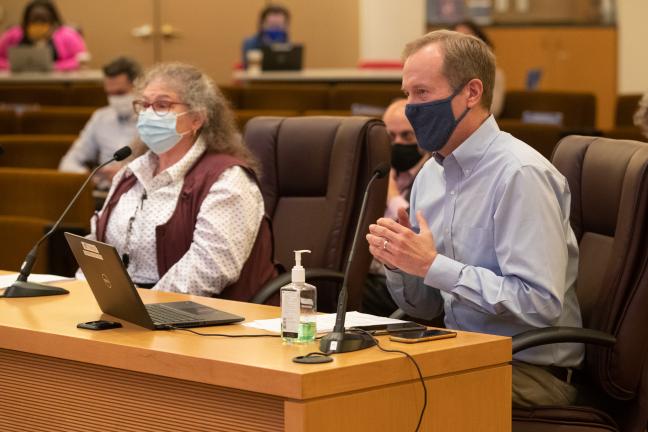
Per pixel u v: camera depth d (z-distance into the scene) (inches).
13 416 133.9
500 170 148.5
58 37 602.5
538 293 141.9
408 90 151.3
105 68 370.3
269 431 109.1
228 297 184.4
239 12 710.5
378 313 219.0
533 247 143.3
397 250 141.5
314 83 521.7
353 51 722.2
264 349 117.3
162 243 185.8
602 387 149.2
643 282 145.5
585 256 160.1
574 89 652.7
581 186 162.1
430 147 152.2
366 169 197.3
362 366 109.0
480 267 145.0
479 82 148.9
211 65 709.3
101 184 342.0
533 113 422.3
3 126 412.8
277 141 208.5
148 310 140.2
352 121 200.4
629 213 146.8
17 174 261.6
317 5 719.7
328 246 197.5
